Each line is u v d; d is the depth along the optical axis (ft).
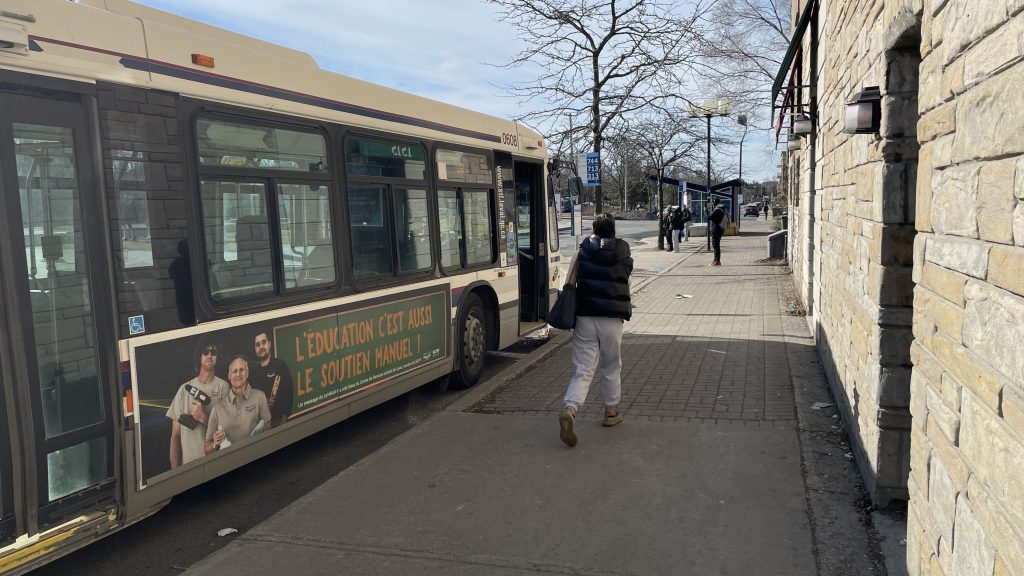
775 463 16.06
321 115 17.69
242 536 13.62
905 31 10.99
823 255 25.21
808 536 12.67
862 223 15.11
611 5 54.24
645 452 17.17
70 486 11.76
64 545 11.66
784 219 106.22
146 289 12.89
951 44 7.70
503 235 27.37
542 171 31.48
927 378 8.79
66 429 11.66
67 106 11.83
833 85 21.80
